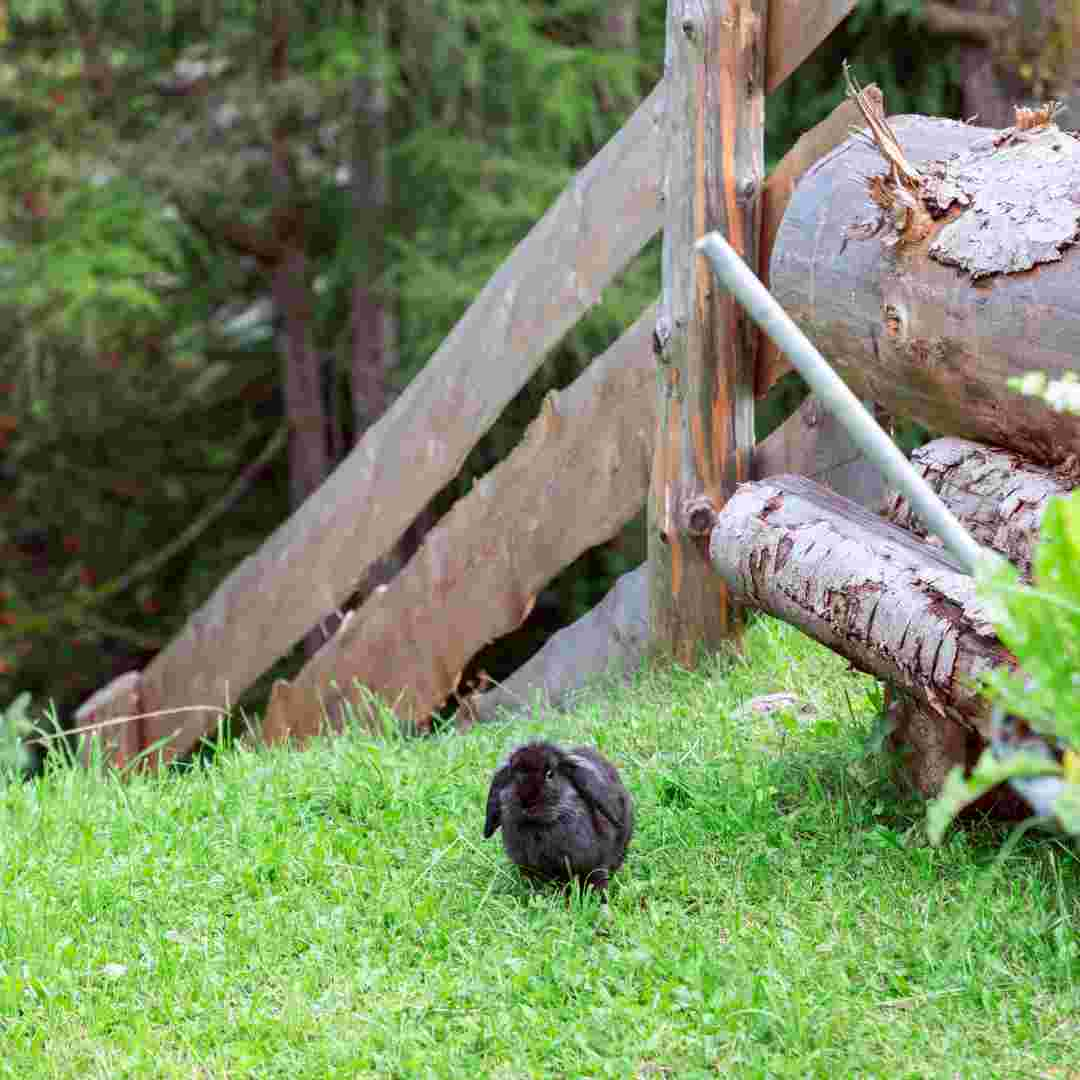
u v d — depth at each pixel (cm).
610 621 712
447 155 1380
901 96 1102
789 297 532
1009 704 285
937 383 474
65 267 1284
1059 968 397
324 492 796
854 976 410
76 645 1784
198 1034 405
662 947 425
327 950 448
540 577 718
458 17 1324
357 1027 406
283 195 1538
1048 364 430
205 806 569
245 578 834
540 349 703
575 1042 386
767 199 634
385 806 553
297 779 584
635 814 510
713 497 650
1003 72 1011
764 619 674
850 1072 364
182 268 1472
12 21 1505
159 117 1512
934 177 479
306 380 1639
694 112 625
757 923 441
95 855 530
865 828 495
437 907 471
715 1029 385
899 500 498
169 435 1850
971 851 468
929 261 469
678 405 648
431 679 766
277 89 1405
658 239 1280
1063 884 442
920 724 497
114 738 888
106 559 1838
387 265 1491
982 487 461
